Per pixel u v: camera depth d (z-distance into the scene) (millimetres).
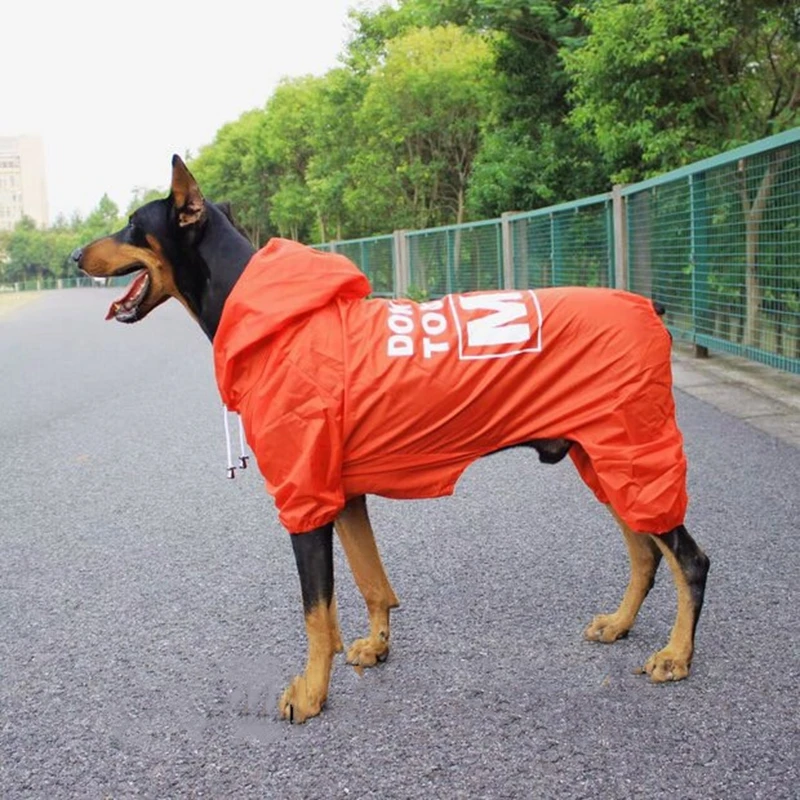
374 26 14984
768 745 1451
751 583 2041
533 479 2955
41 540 2588
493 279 8211
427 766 1448
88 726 1609
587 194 9156
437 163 12617
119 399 4891
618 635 1828
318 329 1598
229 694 1699
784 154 3768
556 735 1513
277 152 19594
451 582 2148
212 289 1750
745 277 4258
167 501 2920
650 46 5941
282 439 1577
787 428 3363
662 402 1636
